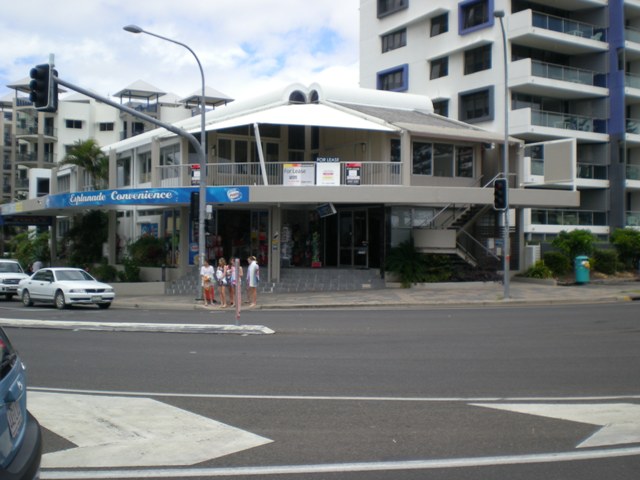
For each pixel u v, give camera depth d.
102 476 5.42
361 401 8.08
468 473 5.48
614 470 5.57
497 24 42.41
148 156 35.97
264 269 29.88
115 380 9.52
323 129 33.66
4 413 3.95
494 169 32.31
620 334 14.48
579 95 43.75
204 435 6.59
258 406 7.82
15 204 41.47
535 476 5.41
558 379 9.52
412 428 6.84
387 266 28.62
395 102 35.84
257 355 11.79
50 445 6.27
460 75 44.78
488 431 6.73
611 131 43.88
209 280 24.56
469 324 16.73
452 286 28.31
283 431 6.73
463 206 30.53
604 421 7.11
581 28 43.59
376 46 51.88
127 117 73.50
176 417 7.29
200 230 24.72
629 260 37.47
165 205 30.45
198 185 29.12
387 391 8.68
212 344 13.28
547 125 41.31
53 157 72.88
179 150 32.53
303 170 27.47
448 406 7.81
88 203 31.86
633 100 45.41
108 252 37.38
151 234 34.81
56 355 11.91
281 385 9.09
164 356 11.73
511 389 8.82
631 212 44.78
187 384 9.20
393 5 50.50
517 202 29.33
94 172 41.00
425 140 30.39
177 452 6.05
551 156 32.53
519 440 6.41
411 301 23.56
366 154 30.91
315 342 13.52
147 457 5.91
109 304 24.39
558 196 30.58
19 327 16.61
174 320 18.52
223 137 32.12
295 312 21.28
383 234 29.11
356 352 12.10
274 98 33.34
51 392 8.69
